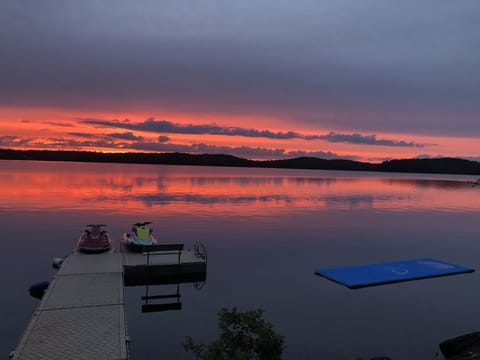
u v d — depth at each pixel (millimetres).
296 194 85188
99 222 41781
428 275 21594
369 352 14086
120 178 130125
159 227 39500
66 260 22406
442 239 36938
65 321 13266
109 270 20203
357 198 79938
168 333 15539
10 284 20812
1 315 16516
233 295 20172
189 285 21844
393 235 38719
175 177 149625
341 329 15984
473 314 17750
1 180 101000
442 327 16344
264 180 145375
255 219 47000
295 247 32062
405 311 18078
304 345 14555
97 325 12992
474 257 29422
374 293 20547
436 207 66875
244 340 8891
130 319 17000
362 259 28328
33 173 147000
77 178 121812
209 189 91812
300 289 21203
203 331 15711
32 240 32312
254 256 28750
